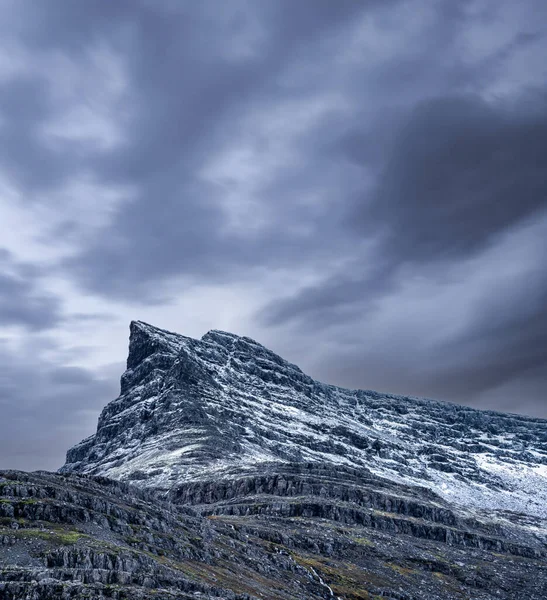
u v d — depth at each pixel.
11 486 173.00
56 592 130.25
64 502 175.12
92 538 159.50
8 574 133.12
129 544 170.25
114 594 134.38
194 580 159.62
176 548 184.00
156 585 147.12
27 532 153.00
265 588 186.88
